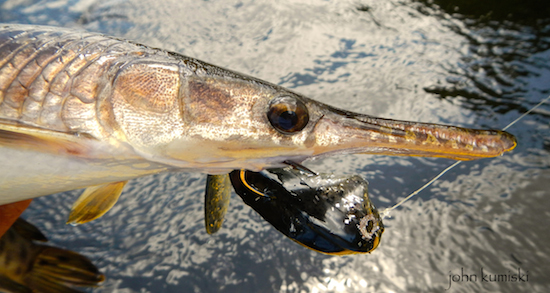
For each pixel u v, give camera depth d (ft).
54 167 0.55
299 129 0.55
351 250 0.53
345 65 1.19
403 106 1.02
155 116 0.54
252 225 0.79
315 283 0.70
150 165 0.58
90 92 0.53
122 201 0.86
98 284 0.70
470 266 0.70
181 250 0.75
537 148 0.88
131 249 0.76
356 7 1.44
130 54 0.55
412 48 1.23
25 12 1.54
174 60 0.56
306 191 0.55
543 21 1.25
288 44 1.30
